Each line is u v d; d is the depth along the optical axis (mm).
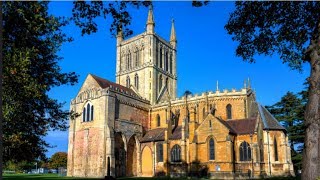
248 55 21891
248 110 80250
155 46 104875
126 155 81375
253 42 21250
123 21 16359
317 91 14836
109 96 80000
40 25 21344
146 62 102062
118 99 83375
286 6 18562
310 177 14305
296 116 79125
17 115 23422
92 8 15688
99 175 75625
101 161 76125
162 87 105188
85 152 80188
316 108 14727
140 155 84812
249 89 81875
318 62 15055
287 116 81625
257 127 66562
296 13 18891
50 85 27797
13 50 21062
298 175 64625
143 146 85062
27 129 26078
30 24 20359
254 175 63875
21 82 21906
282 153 67375
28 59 22234
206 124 70375
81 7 15664
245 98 80562
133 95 89250
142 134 88938
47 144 28312
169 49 113125
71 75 28859
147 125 92750
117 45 110938
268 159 66188
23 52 21609
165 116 90875
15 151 26000
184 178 66625
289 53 21188
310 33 19188
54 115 27891
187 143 74375
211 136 69000
